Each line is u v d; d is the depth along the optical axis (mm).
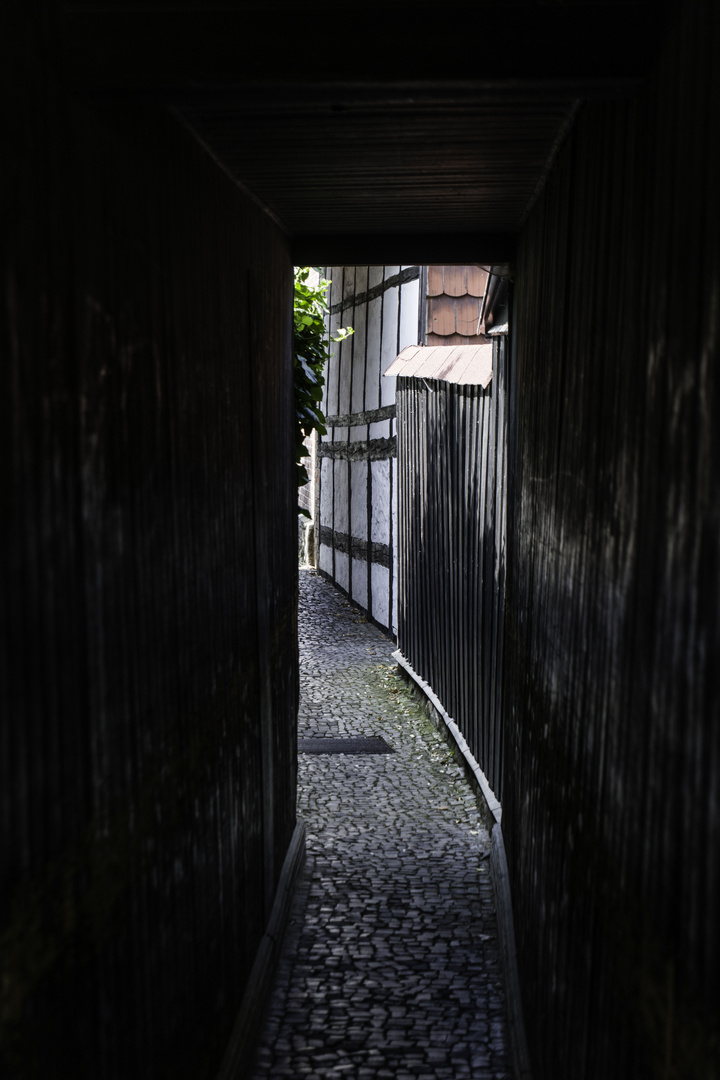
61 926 1470
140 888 1909
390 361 10703
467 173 3018
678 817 1337
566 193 2568
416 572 8328
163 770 2092
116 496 1759
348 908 4289
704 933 1206
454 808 5602
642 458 1600
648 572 1542
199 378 2451
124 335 1812
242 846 3131
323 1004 3490
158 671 2045
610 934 1797
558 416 2619
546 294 2988
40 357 1396
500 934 3875
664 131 1507
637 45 1640
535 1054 2893
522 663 3596
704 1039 1187
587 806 2072
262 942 3600
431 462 7547
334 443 14562
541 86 1710
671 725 1379
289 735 4539
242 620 3119
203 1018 2508
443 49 1706
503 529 4980
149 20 1619
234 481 2965
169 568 2139
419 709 7855
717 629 1168
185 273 2309
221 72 1695
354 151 2732
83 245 1594
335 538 14680
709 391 1220
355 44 1709
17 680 1306
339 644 10586
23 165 1350
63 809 1482
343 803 5695
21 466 1323
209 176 2625
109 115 1743
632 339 1694
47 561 1419
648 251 1591
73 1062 1518
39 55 1421
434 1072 3096
